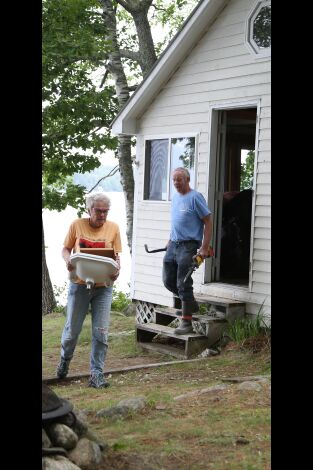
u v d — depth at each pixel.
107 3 19.77
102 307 7.57
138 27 20.67
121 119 12.23
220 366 8.67
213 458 4.54
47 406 4.38
